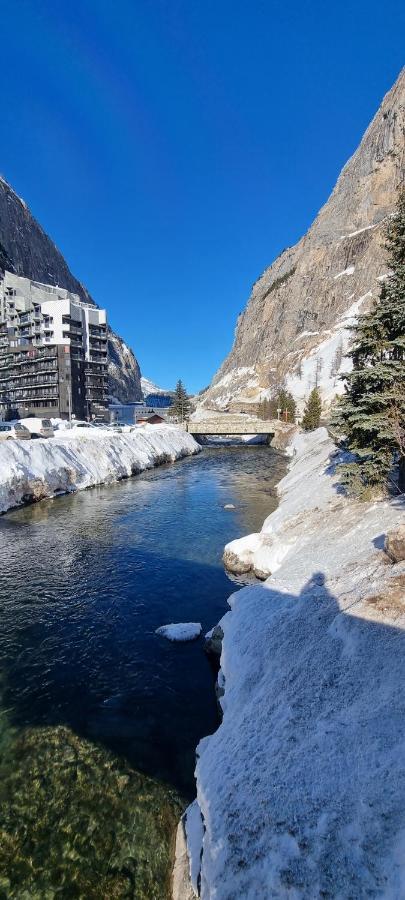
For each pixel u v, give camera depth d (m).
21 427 51.72
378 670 6.77
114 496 33.25
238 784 6.32
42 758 8.47
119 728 9.34
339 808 5.18
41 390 78.19
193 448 66.69
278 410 101.06
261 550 17.41
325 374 125.38
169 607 15.01
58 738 9.02
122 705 10.11
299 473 31.88
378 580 9.23
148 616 14.41
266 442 84.44
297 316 166.12
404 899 4.04
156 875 6.34
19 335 77.88
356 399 16.11
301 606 10.13
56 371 74.94
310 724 6.60
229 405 146.62
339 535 14.70
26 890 6.20
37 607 15.05
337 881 4.54
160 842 6.83
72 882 6.29
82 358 79.44
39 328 76.69
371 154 167.88
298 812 5.40
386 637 7.25
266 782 6.07
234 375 192.38
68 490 34.78
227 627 11.59
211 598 15.68
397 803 4.84
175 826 7.12
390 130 157.12
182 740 9.03
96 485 37.75
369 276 140.12
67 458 36.62
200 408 162.88
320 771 5.76
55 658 12.05
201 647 12.62
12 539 22.47
